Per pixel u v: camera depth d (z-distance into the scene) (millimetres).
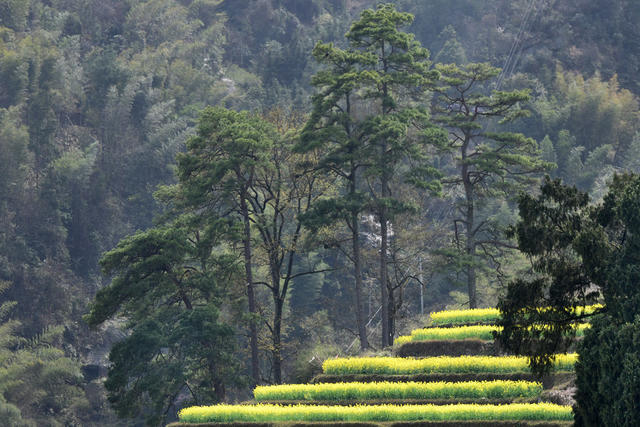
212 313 66938
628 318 29172
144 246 70438
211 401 66562
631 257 30500
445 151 78500
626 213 30781
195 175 73188
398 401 46469
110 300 69438
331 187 79812
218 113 73188
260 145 69750
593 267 31812
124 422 102625
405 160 88812
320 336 91125
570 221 34094
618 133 174750
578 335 50438
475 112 79688
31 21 190625
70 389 98812
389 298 78875
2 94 148500
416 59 79125
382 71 78812
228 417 46000
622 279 29906
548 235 33625
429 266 79500
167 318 69750
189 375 67625
